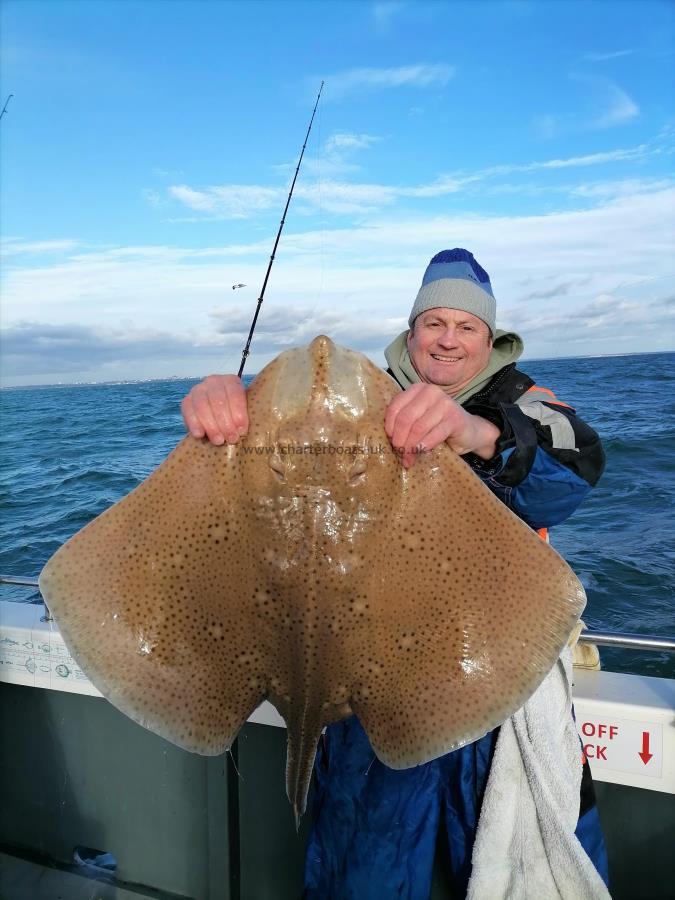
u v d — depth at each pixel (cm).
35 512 1095
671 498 1024
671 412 2095
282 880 301
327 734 244
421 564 194
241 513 197
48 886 321
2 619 337
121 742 320
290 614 196
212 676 197
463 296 252
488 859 216
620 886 266
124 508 196
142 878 320
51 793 334
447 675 188
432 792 233
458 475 193
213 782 303
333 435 196
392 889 228
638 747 255
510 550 188
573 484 214
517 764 221
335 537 194
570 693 230
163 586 195
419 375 276
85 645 186
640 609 644
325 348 201
